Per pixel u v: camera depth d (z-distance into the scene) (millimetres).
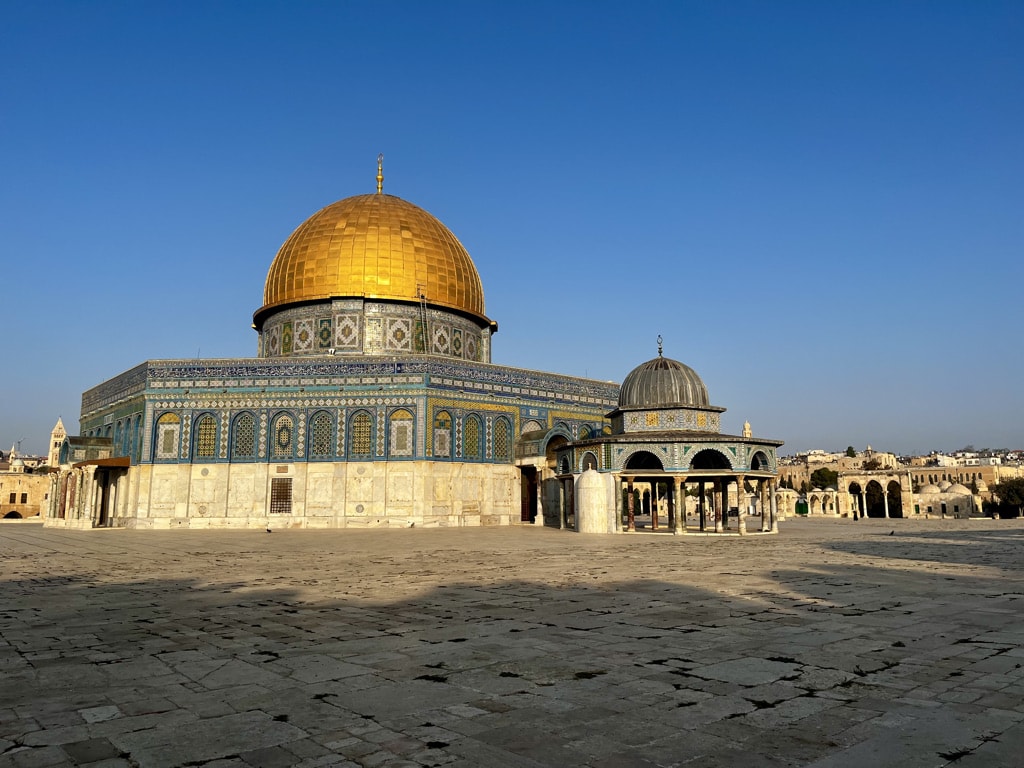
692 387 40469
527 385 52969
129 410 51031
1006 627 10883
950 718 6621
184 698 7328
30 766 5551
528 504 53156
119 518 49906
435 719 6621
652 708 6914
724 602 13359
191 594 14938
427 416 47094
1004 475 143625
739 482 37406
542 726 6430
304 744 6004
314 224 56344
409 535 37406
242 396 47969
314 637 10305
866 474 91312
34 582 17266
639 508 68562
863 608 12656
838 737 6137
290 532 42062
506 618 11727
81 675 8273
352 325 53125
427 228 57188
